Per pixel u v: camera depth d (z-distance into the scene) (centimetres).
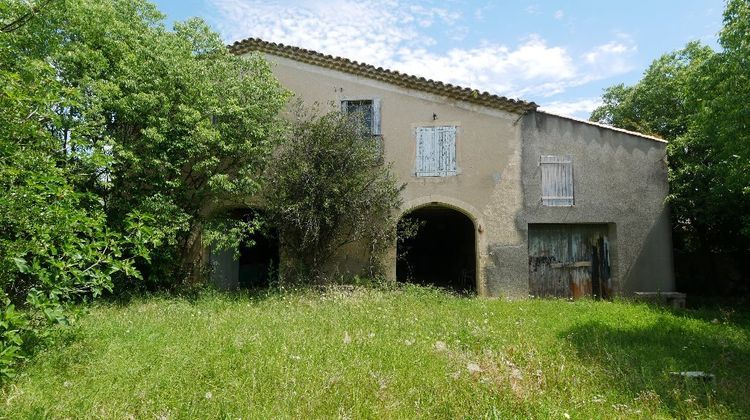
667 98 1377
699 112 759
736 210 1081
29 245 459
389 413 351
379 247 1109
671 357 557
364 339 544
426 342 554
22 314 437
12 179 489
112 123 968
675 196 1123
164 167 938
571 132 1167
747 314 945
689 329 736
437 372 443
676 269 1391
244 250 1434
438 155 1166
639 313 868
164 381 400
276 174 1042
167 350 483
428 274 1812
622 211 1148
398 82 1172
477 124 1170
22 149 534
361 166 1070
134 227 552
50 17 823
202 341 525
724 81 687
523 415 351
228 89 1005
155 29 1035
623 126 1459
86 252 503
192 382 402
